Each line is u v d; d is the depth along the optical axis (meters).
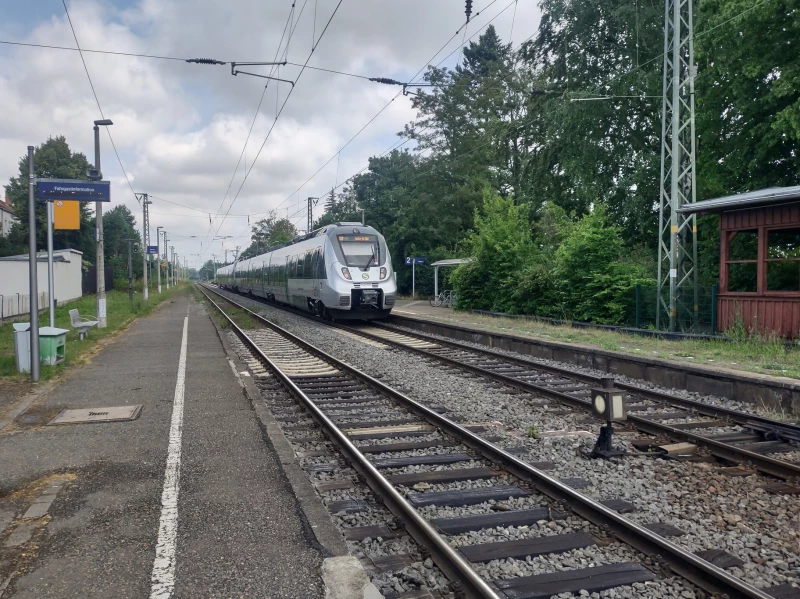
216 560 4.36
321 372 13.02
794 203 14.30
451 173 42.28
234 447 7.14
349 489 5.98
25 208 60.22
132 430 7.92
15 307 26.50
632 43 26.08
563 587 4.10
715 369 10.98
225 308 34.84
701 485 6.07
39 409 9.16
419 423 8.58
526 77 44.03
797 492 5.88
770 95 19.31
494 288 26.28
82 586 4.00
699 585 4.10
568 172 26.86
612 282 19.91
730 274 19.78
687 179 18.09
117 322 24.95
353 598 3.84
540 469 6.55
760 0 18.27
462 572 4.08
